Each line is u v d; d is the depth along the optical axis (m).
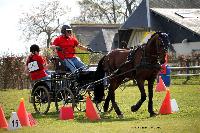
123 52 18.30
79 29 85.69
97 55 42.34
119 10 96.94
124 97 25.36
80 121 16.72
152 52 17.39
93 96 20.41
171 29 55.25
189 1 62.41
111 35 81.56
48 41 86.81
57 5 87.44
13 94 31.59
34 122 16.14
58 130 14.34
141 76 17.53
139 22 57.78
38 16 86.56
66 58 19.53
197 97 23.92
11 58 38.62
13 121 15.01
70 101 19.22
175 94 25.95
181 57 40.59
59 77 19.59
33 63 19.94
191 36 52.50
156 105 20.97
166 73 33.16
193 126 14.07
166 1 60.31
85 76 19.11
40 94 20.00
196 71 39.53
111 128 14.33
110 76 18.16
